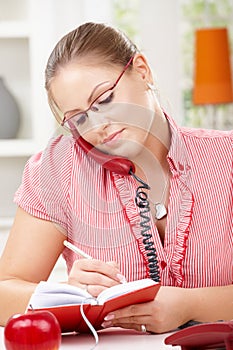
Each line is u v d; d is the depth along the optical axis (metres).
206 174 2.14
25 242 2.12
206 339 1.61
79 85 1.93
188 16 5.02
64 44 1.98
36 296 1.76
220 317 1.99
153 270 2.07
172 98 5.04
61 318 1.78
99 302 1.76
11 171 4.77
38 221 2.12
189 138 2.18
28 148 4.70
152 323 1.88
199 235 2.11
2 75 4.73
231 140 2.21
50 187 2.12
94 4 4.86
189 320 1.97
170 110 2.10
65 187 2.11
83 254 1.93
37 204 2.12
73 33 2.00
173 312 1.91
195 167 2.14
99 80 1.93
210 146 2.18
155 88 2.04
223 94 4.93
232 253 2.15
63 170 2.12
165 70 5.02
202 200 2.12
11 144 4.70
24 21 4.73
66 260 2.23
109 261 2.10
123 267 2.10
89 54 1.95
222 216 2.13
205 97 4.93
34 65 4.67
